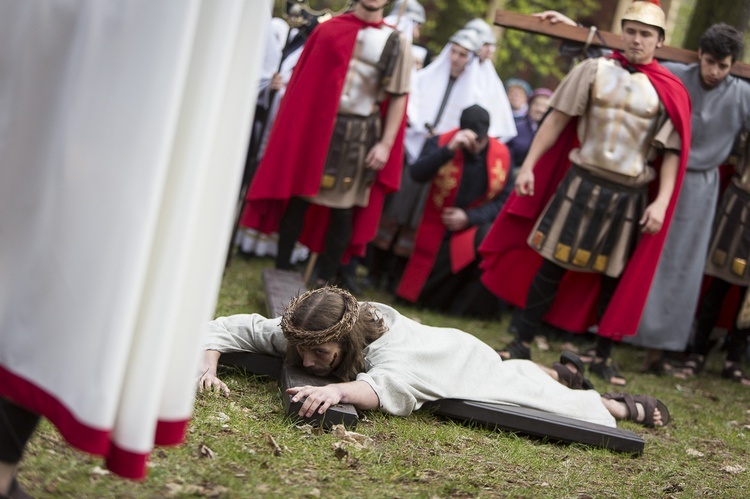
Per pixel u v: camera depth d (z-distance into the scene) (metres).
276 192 6.42
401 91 6.50
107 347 1.94
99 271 1.95
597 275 6.00
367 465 3.17
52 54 2.09
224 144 2.06
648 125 5.60
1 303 2.10
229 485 2.70
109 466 2.04
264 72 7.09
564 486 3.37
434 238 7.67
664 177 5.66
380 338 3.98
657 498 3.41
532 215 5.93
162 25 1.94
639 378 6.39
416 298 7.70
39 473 2.54
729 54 6.25
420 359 3.96
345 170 6.49
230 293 6.14
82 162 1.98
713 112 6.44
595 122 5.61
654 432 4.66
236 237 7.62
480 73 8.65
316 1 15.00
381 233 7.81
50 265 2.02
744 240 6.77
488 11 15.70
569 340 7.62
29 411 2.21
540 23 6.22
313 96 6.41
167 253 1.99
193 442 3.00
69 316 1.99
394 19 8.70
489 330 7.36
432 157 7.49
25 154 2.10
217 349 3.93
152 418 2.02
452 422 3.98
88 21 2.03
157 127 1.93
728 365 7.07
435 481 3.14
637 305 5.77
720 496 3.58
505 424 4.05
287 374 3.76
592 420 4.36
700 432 4.83
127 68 1.97
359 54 6.42
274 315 4.92
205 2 1.98
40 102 2.09
